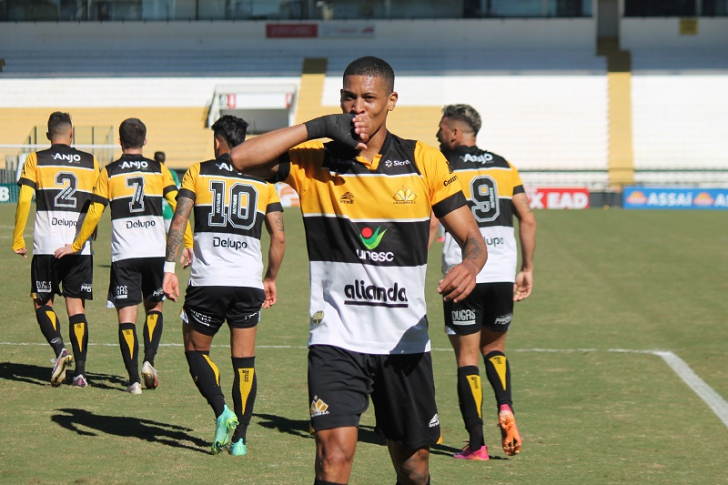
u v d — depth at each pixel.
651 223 46.12
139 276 12.42
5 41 75.25
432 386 6.59
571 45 73.00
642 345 16.22
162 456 9.34
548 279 25.42
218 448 9.30
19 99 70.12
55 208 12.75
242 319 9.79
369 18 73.94
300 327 17.88
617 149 65.69
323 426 6.31
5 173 52.34
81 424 10.52
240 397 9.66
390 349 6.48
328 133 6.28
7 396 11.80
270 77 71.06
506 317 10.02
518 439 9.16
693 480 8.84
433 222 10.16
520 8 73.06
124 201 12.28
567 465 9.34
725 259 30.34
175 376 13.24
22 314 18.11
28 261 26.08
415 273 6.52
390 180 6.44
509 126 67.44
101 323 17.59
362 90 6.28
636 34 73.81
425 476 6.79
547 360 14.90
